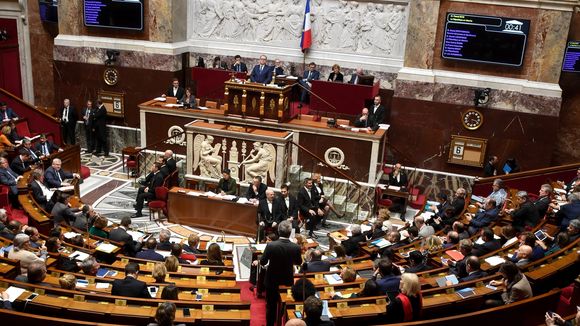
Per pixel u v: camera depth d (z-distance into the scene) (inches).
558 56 513.0
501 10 517.7
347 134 512.7
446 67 546.6
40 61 705.0
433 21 533.6
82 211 406.3
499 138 542.0
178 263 317.4
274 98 523.2
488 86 533.3
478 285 278.2
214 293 280.7
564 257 310.7
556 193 465.7
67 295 251.8
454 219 430.0
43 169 495.5
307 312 204.4
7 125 565.0
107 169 607.2
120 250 346.3
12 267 283.7
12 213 441.4
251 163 509.0
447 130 554.3
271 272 277.7
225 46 659.4
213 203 471.8
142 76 642.8
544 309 255.8
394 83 608.7
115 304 248.7
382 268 269.0
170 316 198.5
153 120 567.2
